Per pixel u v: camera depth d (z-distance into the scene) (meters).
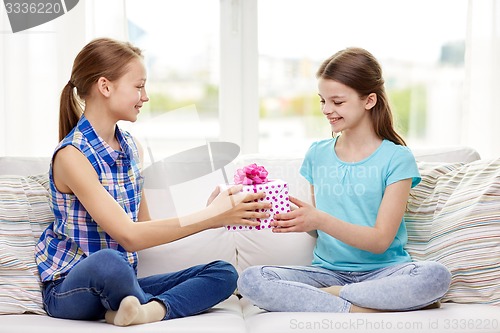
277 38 2.78
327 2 2.77
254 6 2.77
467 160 2.33
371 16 2.78
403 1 2.78
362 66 2.09
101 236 1.97
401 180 2.06
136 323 1.72
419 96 2.82
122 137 2.06
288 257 2.22
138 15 2.72
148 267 2.18
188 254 2.20
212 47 2.77
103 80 1.96
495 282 1.92
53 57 2.62
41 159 2.30
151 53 2.74
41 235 2.04
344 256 2.10
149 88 2.73
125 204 2.02
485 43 2.70
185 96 2.77
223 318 1.80
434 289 1.79
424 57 2.80
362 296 1.83
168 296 1.84
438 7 2.78
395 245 2.08
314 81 2.80
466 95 2.74
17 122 2.61
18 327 1.67
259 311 1.93
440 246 2.03
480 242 1.96
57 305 1.83
